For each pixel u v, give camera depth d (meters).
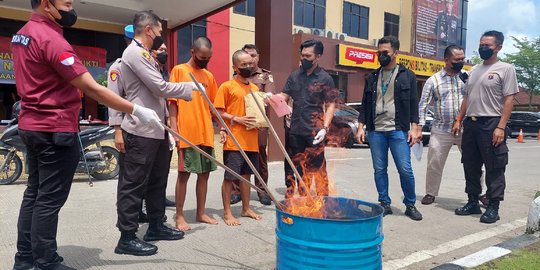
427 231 3.87
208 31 14.45
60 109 2.49
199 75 3.76
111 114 3.16
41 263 2.59
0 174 5.73
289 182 4.43
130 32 3.65
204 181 3.99
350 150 10.87
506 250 3.26
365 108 4.45
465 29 25.45
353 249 2.06
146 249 3.15
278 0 8.01
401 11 22.19
